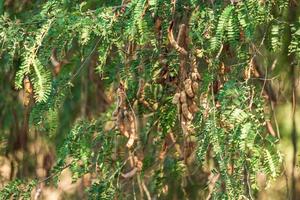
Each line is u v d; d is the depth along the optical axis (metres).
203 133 3.94
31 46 3.85
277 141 4.04
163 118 4.46
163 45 4.23
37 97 3.83
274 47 4.09
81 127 4.47
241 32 4.02
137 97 4.42
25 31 3.97
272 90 5.27
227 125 3.89
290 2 4.51
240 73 4.18
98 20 3.87
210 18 3.94
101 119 4.59
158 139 4.73
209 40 3.96
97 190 4.41
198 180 5.49
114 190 4.41
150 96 4.49
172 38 4.10
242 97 3.89
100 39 4.15
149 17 3.95
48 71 3.84
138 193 5.44
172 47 4.23
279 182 5.73
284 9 4.37
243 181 3.94
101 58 4.06
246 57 4.14
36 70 3.81
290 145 5.70
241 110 3.82
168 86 4.42
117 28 3.93
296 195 5.75
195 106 4.25
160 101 4.48
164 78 4.33
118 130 4.46
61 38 3.96
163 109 4.46
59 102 4.27
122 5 3.96
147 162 4.84
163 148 4.71
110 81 4.40
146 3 3.87
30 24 4.02
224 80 4.22
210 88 4.13
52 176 4.45
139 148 4.70
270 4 3.93
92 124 4.50
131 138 4.39
